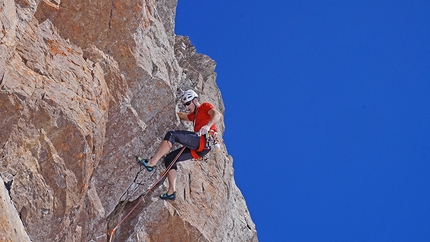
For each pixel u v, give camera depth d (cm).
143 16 951
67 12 862
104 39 907
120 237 955
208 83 1377
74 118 768
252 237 1345
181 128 1035
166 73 1021
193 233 998
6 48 711
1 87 688
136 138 947
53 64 802
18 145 715
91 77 857
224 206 1130
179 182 1034
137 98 951
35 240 748
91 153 800
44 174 743
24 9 789
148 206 973
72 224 805
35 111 727
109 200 931
